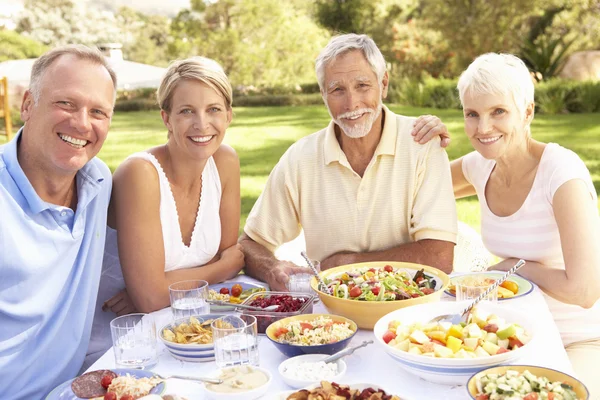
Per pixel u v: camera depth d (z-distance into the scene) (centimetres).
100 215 237
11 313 208
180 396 175
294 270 268
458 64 1641
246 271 303
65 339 224
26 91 220
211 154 269
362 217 304
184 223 281
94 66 222
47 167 220
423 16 1702
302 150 313
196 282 232
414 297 224
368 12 1797
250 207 782
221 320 204
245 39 1906
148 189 262
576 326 274
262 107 1670
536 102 1367
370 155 304
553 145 279
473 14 1633
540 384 162
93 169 233
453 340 184
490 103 270
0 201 205
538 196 275
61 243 217
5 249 204
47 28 2100
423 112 1398
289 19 1908
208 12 1948
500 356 174
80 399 179
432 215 293
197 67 260
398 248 292
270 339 202
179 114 262
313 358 193
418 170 298
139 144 1211
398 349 181
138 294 261
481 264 346
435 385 181
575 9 1568
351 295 227
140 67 1455
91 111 221
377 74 292
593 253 254
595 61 1514
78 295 227
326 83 294
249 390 174
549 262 281
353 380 185
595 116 1280
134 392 173
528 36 1603
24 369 213
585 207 260
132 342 199
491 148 277
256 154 1098
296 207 317
